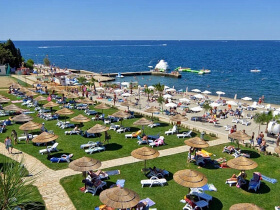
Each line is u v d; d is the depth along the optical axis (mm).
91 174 16688
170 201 15281
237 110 37281
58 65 128500
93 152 22297
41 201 14820
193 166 19984
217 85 70812
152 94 51594
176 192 16281
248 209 11773
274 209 14750
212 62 139750
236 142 25250
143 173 18578
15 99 43969
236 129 29203
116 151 22594
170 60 153750
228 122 34094
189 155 20719
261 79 80188
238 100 50531
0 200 7637
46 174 18078
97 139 25578
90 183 16031
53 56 193500
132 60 156250
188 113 38656
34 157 20984
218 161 20891
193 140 20547
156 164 20219
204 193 15562
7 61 78562
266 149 24031
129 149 23062
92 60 157250
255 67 113375
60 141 24922
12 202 7793
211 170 19406
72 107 38969
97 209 14008
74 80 66000
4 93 48750
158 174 18062
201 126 31562
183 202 15141
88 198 15305
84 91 50250
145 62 143500
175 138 26266
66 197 15359
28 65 87125
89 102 36094
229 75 90062
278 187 17109
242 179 17219
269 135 28812
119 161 20562
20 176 8289
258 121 27844
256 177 17078
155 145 23969
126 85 65000
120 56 190000
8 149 21688
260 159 21469
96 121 32312
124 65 128625
